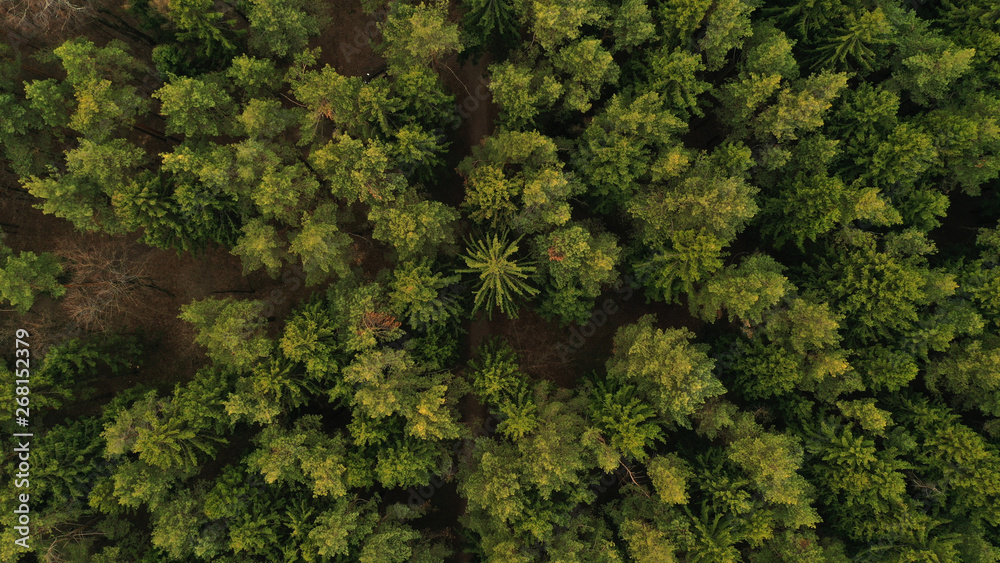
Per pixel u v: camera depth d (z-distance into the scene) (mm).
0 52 36344
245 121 33594
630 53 37844
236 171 33750
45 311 38281
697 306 37844
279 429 35750
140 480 32969
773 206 37094
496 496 32688
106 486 34281
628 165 35500
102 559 34906
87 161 32094
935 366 35594
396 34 35812
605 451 33156
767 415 38250
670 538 33781
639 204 36188
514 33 36562
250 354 33719
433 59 38219
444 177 44000
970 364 33625
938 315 34438
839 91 35844
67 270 38406
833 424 35688
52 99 33344
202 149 35594
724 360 39406
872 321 34938
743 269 35500
